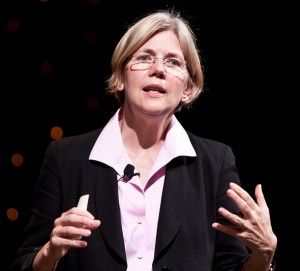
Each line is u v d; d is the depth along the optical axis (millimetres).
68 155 6922
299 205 11633
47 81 12844
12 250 12891
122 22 12391
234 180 6992
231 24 11820
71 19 12570
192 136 7285
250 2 11695
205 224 6602
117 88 6992
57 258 5984
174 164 6848
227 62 11938
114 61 6891
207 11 11828
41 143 13031
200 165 6941
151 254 6355
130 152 6980
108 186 6621
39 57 12758
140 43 6660
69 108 12906
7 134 13000
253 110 11914
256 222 5973
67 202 6688
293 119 11695
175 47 6754
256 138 11922
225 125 12055
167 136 6980
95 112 12859
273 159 11820
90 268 6289
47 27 12633
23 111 12953
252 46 11797
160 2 12000
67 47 12688
